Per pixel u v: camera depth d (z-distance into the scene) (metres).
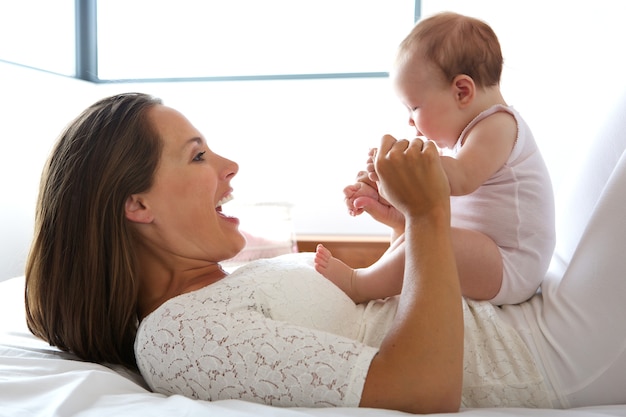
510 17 2.62
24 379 0.81
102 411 0.74
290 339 0.81
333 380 0.77
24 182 2.44
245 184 3.02
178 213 1.03
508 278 1.06
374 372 0.76
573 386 0.92
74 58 3.02
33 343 1.07
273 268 1.01
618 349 0.89
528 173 1.10
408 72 1.22
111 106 1.03
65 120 2.76
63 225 0.98
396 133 2.91
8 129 2.34
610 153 1.17
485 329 0.97
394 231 1.25
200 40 3.08
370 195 1.24
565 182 1.38
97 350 1.01
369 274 1.08
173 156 1.03
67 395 0.75
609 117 1.22
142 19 3.10
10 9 2.56
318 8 2.96
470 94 1.17
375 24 2.93
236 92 3.03
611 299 0.91
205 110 3.06
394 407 0.75
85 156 0.98
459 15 1.25
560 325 0.95
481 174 1.06
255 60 3.05
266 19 3.02
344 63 2.98
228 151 3.04
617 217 0.94
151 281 1.09
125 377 0.95
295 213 2.97
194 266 1.10
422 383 0.75
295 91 2.98
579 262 0.97
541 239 1.09
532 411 0.78
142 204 1.01
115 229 0.98
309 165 2.98
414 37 1.24
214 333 0.83
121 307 1.00
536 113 2.59
